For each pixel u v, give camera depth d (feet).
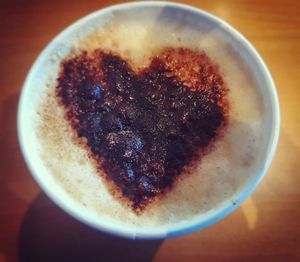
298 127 0.41
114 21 0.38
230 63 0.36
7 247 0.36
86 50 0.37
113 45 0.37
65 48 0.36
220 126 0.33
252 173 0.30
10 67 0.45
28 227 0.37
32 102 0.34
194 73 0.36
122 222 0.29
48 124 0.34
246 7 0.47
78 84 0.36
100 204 0.30
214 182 0.30
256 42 0.45
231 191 0.30
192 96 0.35
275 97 0.31
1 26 0.47
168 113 0.34
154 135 0.33
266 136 0.31
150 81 0.36
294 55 0.44
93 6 0.48
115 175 0.32
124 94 0.35
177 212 0.29
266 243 0.35
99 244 0.36
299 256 0.35
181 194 0.30
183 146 0.33
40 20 0.48
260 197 0.37
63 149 0.33
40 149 0.32
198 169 0.31
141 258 0.35
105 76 0.36
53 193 0.29
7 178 0.39
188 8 0.36
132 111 0.34
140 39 0.38
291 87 0.43
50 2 0.49
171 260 0.35
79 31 0.37
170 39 0.38
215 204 0.29
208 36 0.37
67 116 0.34
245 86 0.34
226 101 0.34
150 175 0.32
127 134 0.33
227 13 0.47
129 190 0.31
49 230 0.36
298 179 0.38
